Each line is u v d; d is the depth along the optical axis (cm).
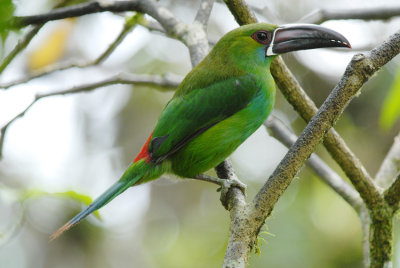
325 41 827
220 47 872
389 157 855
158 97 1753
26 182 1420
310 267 1291
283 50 832
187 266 1440
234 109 831
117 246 1596
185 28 892
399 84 652
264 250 1307
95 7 846
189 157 840
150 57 1642
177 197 1681
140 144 1722
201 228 1549
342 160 701
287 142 938
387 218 689
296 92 755
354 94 559
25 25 777
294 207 1373
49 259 1540
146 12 891
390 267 695
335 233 1340
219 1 1204
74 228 1552
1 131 916
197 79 857
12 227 716
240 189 747
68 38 1344
